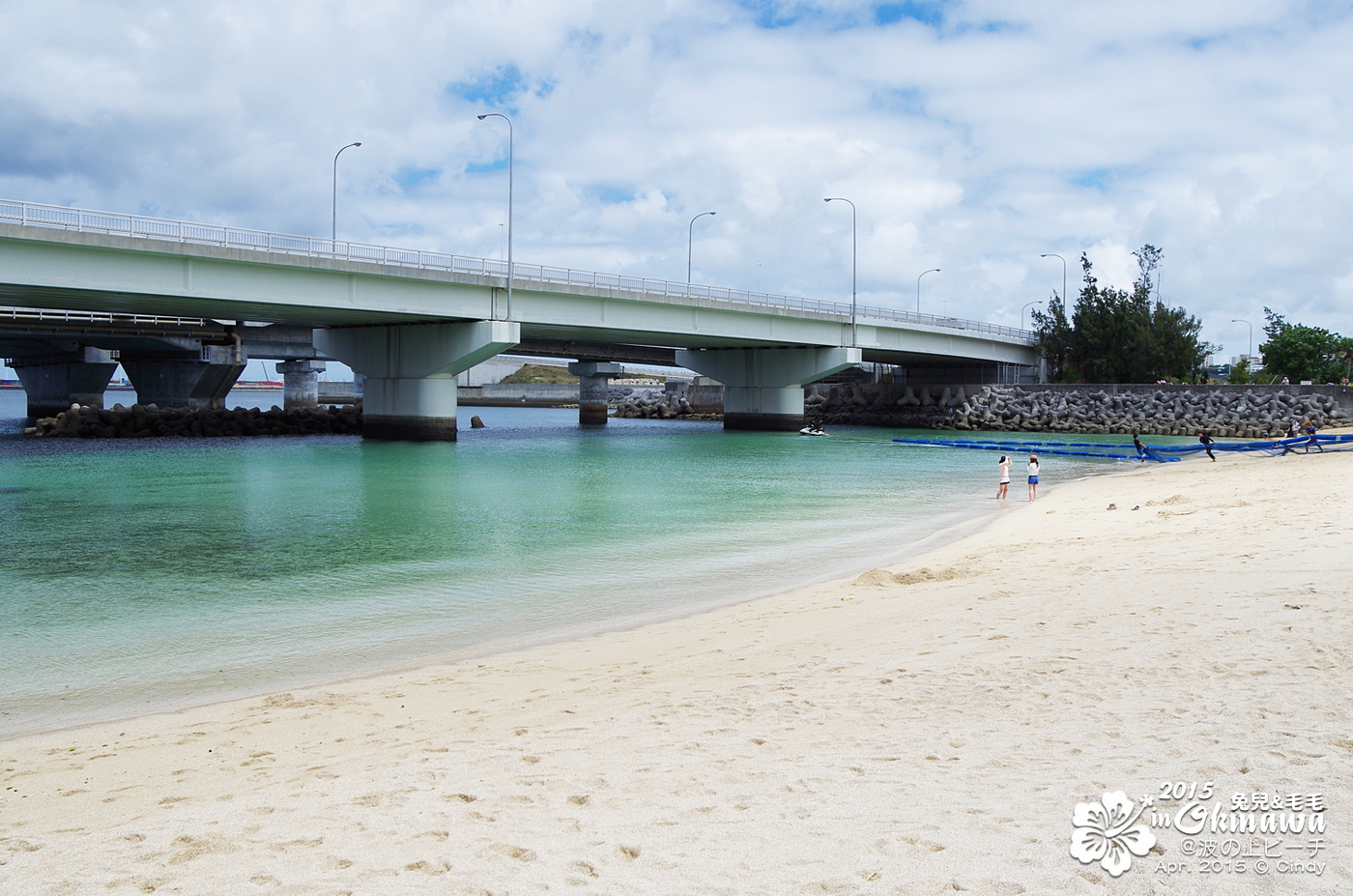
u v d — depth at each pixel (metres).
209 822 6.18
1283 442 51.34
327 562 20.55
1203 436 49.69
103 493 32.91
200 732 9.07
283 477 39.16
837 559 20.70
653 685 9.95
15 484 35.53
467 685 10.61
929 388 101.19
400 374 60.38
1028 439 74.25
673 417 125.19
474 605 16.17
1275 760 6.30
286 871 5.27
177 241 42.09
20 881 5.26
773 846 5.36
